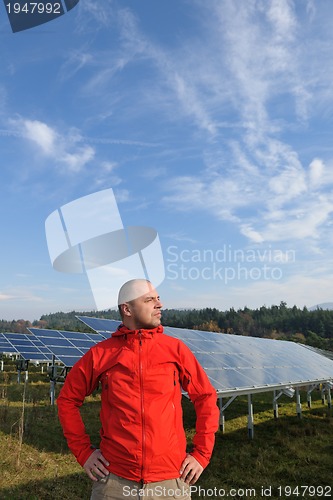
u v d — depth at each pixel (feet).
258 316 255.91
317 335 205.67
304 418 48.14
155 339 9.21
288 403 57.82
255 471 28.27
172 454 8.59
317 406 57.06
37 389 55.88
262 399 59.88
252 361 45.09
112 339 9.53
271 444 35.68
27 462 25.71
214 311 261.85
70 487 22.79
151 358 8.93
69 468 25.73
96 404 46.50
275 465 29.89
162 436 8.51
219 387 31.68
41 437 31.60
